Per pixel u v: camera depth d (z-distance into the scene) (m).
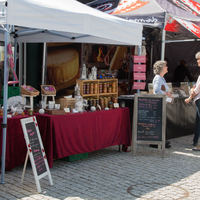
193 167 5.13
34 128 4.14
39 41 6.72
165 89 6.07
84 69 5.89
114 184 4.24
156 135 5.73
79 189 4.02
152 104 5.76
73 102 5.45
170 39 9.69
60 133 4.83
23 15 3.72
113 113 5.73
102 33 4.61
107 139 5.66
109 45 8.99
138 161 5.42
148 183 4.32
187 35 9.19
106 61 8.99
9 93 6.40
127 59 9.48
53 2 4.45
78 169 4.88
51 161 4.70
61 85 8.37
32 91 5.33
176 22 6.96
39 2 4.02
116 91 6.32
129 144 6.07
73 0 5.25
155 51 9.93
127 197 3.80
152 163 5.32
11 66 4.13
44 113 4.96
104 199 3.71
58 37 6.54
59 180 4.34
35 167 3.92
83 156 5.46
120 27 4.93
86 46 8.48
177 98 7.19
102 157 5.63
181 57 10.20
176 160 5.54
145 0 7.38
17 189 3.95
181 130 7.41
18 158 4.66
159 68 6.03
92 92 5.84
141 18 6.58
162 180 4.46
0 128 4.44
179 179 4.52
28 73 8.63
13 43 6.66
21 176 4.44
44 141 4.75
